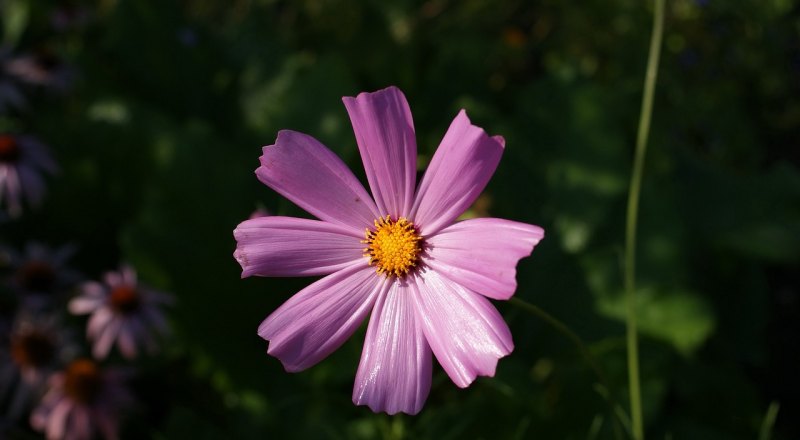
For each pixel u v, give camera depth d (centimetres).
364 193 30
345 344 50
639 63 79
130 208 70
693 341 51
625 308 54
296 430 49
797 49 82
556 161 60
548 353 56
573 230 58
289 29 90
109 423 55
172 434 48
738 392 56
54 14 90
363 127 29
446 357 28
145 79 78
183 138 63
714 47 79
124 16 77
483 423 45
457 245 29
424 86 74
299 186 30
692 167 68
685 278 54
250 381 58
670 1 77
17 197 67
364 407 41
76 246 71
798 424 65
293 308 30
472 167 29
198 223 61
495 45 85
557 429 48
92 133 69
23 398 57
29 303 61
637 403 36
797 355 71
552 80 63
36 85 81
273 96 72
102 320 57
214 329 59
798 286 77
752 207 65
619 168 59
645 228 57
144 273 58
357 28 87
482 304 28
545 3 87
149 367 60
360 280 30
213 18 99
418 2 85
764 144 85
